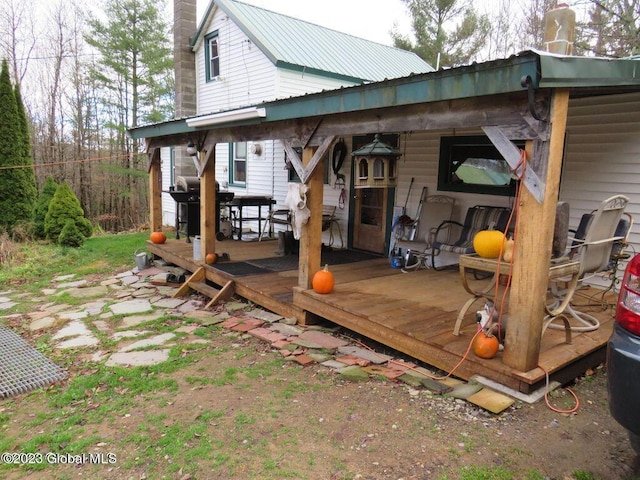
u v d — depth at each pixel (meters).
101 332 4.87
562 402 2.92
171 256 7.72
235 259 7.18
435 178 6.43
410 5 18.62
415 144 6.66
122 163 20.12
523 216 2.87
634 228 4.58
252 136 5.55
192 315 5.37
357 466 2.36
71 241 9.95
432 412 2.88
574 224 5.04
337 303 4.45
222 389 3.37
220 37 10.90
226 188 11.08
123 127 19.17
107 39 18.81
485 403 2.87
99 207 19.83
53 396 3.47
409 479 2.23
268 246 8.41
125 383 3.58
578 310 4.17
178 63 11.71
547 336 3.56
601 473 2.23
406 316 4.08
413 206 6.77
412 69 11.80
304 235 4.89
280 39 10.08
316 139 4.59
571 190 5.04
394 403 3.03
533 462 2.32
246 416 2.93
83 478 2.39
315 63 9.78
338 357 3.95
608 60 2.80
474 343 3.29
